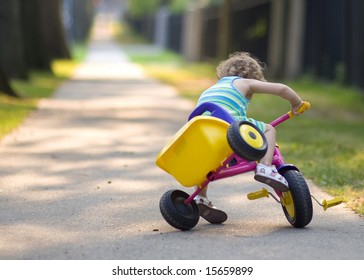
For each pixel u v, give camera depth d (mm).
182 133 8438
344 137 17297
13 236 8375
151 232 8664
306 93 28562
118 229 8773
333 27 31000
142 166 12984
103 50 74312
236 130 8117
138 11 103938
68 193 10742
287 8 34781
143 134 16891
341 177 12023
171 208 8664
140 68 47469
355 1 28094
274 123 9203
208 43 52969
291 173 8852
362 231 8758
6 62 30312
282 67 35188
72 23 89375
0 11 29969
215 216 9094
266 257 7648
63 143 15312
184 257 7625
